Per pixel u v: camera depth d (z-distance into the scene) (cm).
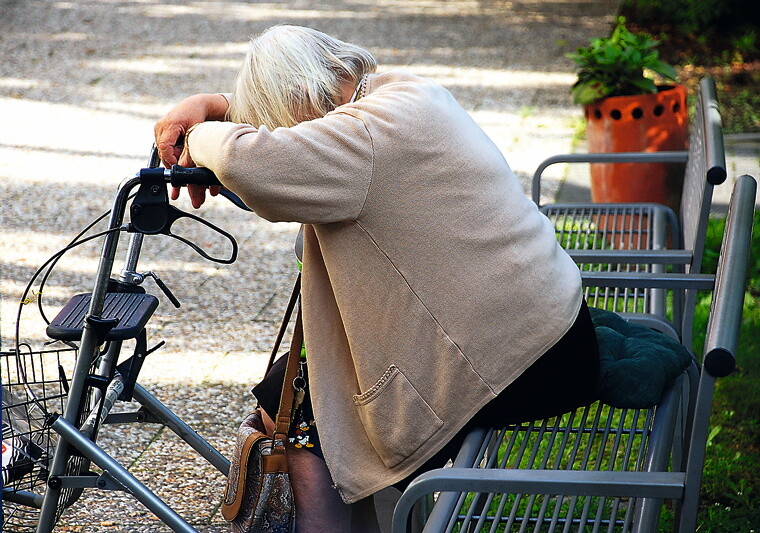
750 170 816
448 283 262
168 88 1048
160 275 622
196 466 407
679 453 340
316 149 247
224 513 289
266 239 692
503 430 276
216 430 434
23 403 301
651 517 238
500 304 263
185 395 466
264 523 284
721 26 1309
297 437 289
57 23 1365
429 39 1306
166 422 344
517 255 266
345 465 275
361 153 250
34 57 1174
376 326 266
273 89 272
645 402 277
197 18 1413
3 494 305
